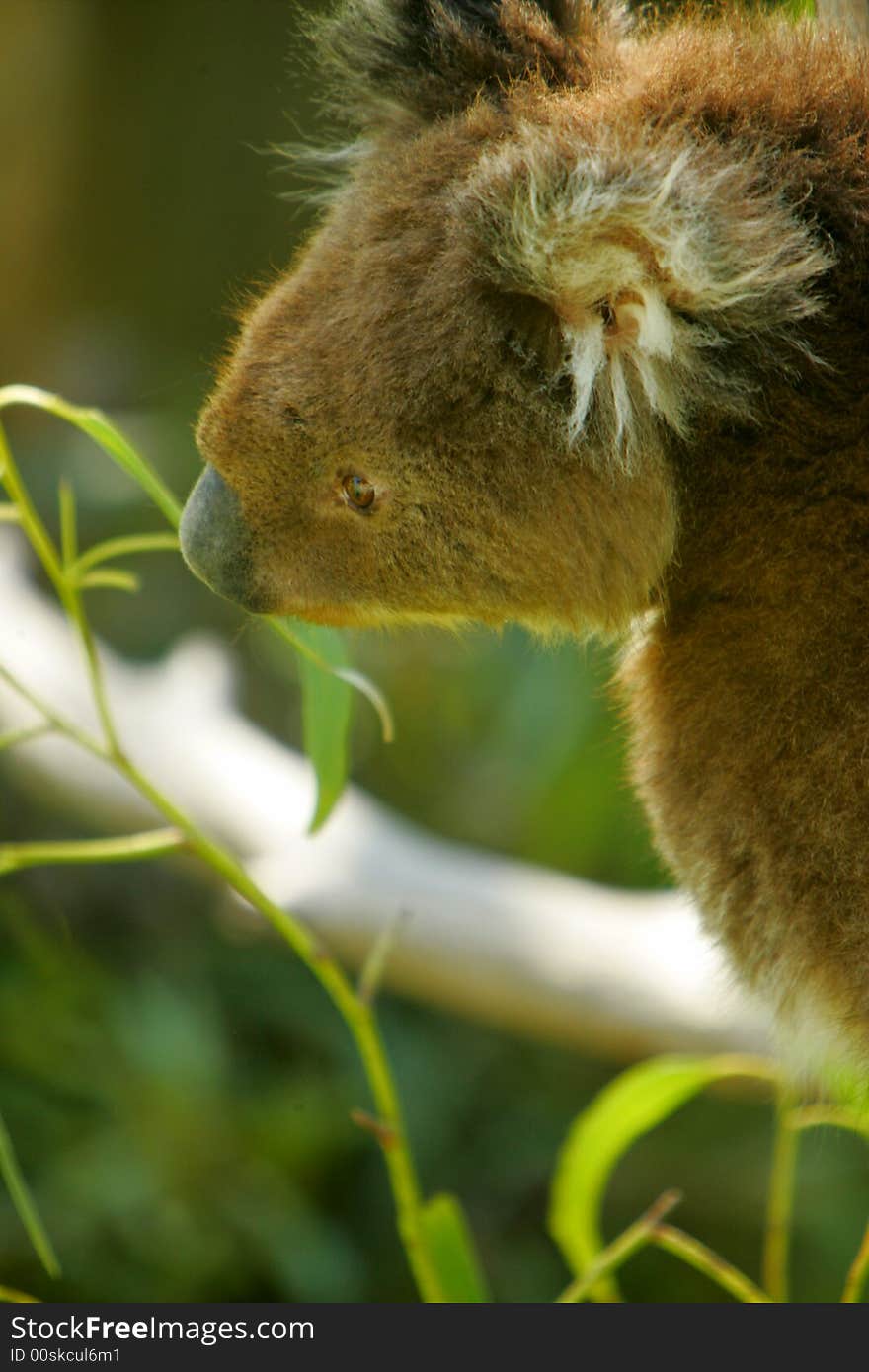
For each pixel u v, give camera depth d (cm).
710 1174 304
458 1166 312
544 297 223
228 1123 292
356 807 260
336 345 226
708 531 227
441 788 360
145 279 441
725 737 226
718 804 227
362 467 226
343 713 232
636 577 227
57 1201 282
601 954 252
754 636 226
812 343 224
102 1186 279
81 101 407
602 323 223
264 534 229
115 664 269
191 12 427
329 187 246
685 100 224
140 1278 283
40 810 331
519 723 301
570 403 225
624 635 231
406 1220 231
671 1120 315
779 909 225
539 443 225
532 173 221
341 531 228
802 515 225
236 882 229
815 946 224
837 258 223
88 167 420
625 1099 238
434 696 364
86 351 407
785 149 224
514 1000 254
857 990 223
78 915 335
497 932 253
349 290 226
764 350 224
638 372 224
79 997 309
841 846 223
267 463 228
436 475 226
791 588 225
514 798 325
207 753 261
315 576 229
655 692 230
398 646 363
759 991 228
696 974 251
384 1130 230
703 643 227
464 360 224
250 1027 323
